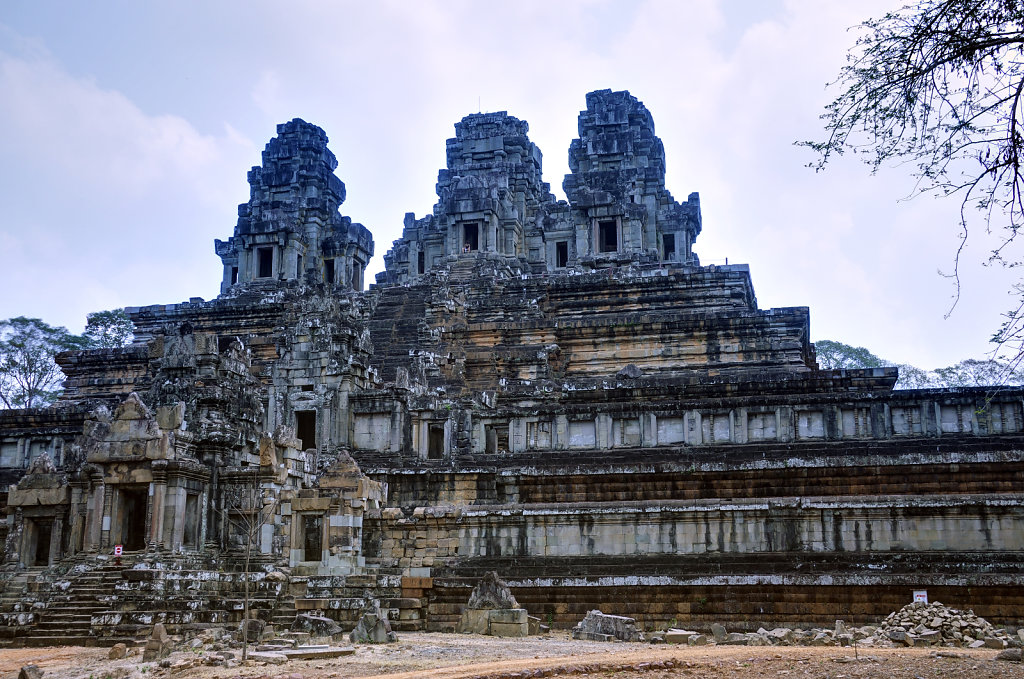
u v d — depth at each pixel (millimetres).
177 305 93125
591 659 28594
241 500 44625
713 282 81062
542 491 50281
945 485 45531
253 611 39438
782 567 40906
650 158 105000
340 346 59969
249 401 49156
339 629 35000
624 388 62656
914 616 34125
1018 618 37312
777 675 25531
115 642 35844
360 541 43719
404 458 56344
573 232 96375
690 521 43500
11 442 67500
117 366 82812
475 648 32219
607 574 41656
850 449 50500
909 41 19922
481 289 86625
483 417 58844
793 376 60812
